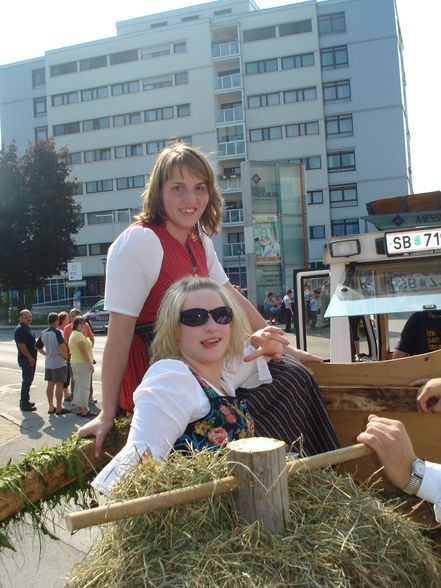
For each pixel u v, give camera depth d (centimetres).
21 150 6009
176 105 5297
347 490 166
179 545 144
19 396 1220
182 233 245
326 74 5059
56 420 976
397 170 4972
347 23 5028
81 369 1007
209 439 190
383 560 153
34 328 3809
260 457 147
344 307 434
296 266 2398
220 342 205
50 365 1021
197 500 147
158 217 240
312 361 259
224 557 141
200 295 205
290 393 232
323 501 159
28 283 4203
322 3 5075
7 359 1956
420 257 430
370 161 5006
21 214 4056
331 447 235
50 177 4097
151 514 147
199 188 238
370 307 428
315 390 243
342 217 5056
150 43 5350
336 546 148
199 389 194
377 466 239
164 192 236
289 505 153
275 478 148
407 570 158
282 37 5094
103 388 226
